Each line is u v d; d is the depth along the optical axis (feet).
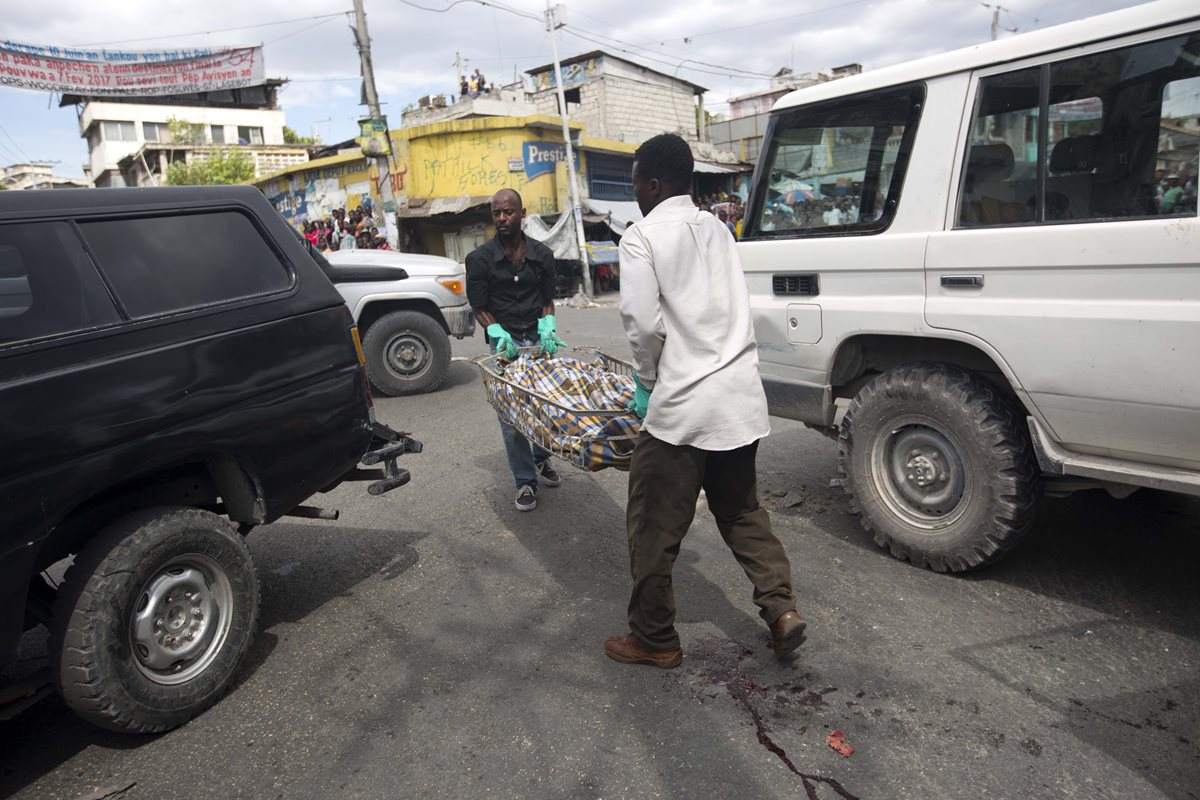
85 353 8.54
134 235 9.53
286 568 13.50
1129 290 9.26
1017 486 10.52
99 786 8.32
